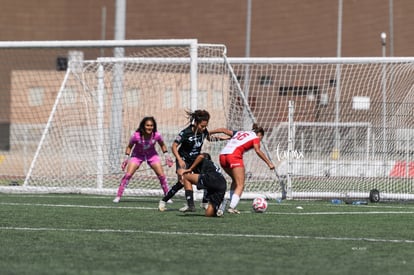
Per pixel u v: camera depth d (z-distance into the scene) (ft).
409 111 160.86
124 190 158.51
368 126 163.53
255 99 195.83
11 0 460.96
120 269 70.90
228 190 157.28
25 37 460.14
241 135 123.95
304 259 77.15
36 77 244.22
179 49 191.01
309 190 161.89
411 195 151.84
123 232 96.89
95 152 180.86
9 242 87.76
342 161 163.84
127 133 180.34
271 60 162.71
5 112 386.93
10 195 161.17
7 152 270.67
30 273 68.74
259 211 122.93
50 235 93.86
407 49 398.83
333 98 197.77
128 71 182.50
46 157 187.83
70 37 457.27
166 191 140.87
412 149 160.76
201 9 437.58
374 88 190.19
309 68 203.31
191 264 73.72
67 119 182.91
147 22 447.01
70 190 167.32
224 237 92.73
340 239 91.91
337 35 411.95
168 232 97.04
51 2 458.09
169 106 182.19
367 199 155.22
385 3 401.90
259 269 71.41
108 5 454.40
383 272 70.85
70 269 70.79
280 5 423.23
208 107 170.30
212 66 167.73
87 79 179.22
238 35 430.61
